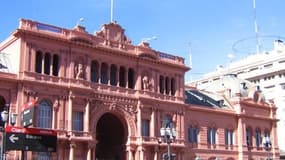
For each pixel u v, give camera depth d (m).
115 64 78.75
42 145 57.09
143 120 80.62
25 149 55.47
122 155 79.06
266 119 108.56
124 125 78.69
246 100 104.56
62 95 70.81
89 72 74.44
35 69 69.12
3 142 54.12
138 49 81.75
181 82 88.69
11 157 64.50
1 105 68.56
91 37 75.50
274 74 162.62
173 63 86.94
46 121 68.75
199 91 107.12
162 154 81.75
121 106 77.69
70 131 70.06
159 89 84.44
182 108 87.50
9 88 66.31
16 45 69.62
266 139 82.69
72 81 72.12
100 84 75.50
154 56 83.81
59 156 68.94
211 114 96.69
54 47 71.31
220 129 98.00
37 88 68.31
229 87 107.50
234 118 101.88
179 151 85.06
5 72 66.25
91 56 75.44
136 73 81.12
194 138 92.31
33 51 69.00
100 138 85.75
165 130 60.75
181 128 86.50
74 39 72.88
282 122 155.12
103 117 81.56
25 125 59.75
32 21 69.50
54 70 71.50
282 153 123.69
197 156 91.38
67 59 72.44
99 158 84.94
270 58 166.75
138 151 78.38
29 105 60.16
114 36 79.31
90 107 73.44
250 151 102.31
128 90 79.12
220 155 96.38
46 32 70.50
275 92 161.00
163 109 83.81
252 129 104.50
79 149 71.25
